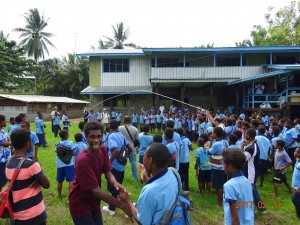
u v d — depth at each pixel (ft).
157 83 73.00
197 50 73.87
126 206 9.33
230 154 10.57
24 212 10.25
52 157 34.76
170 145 19.92
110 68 82.89
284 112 59.52
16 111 89.66
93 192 9.77
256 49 73.41
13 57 123.34
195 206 19.72
